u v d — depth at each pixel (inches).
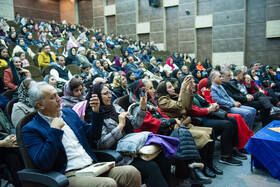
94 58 272.5
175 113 104.5
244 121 126.3
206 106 129.1
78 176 58.9
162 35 506.6
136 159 72.2
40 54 223.0
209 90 135.2
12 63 150.2
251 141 101.9
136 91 101.0
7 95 118.9
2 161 76.7
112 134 70.3
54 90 59.4
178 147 83.0
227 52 445.1
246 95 164.9
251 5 422.3
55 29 459.5
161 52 445.4
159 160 76.8
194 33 472.7
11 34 291.7
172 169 104.5
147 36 526.6
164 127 89.0
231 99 147.3
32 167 55.6
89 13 600.4
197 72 232.1
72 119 68.6
